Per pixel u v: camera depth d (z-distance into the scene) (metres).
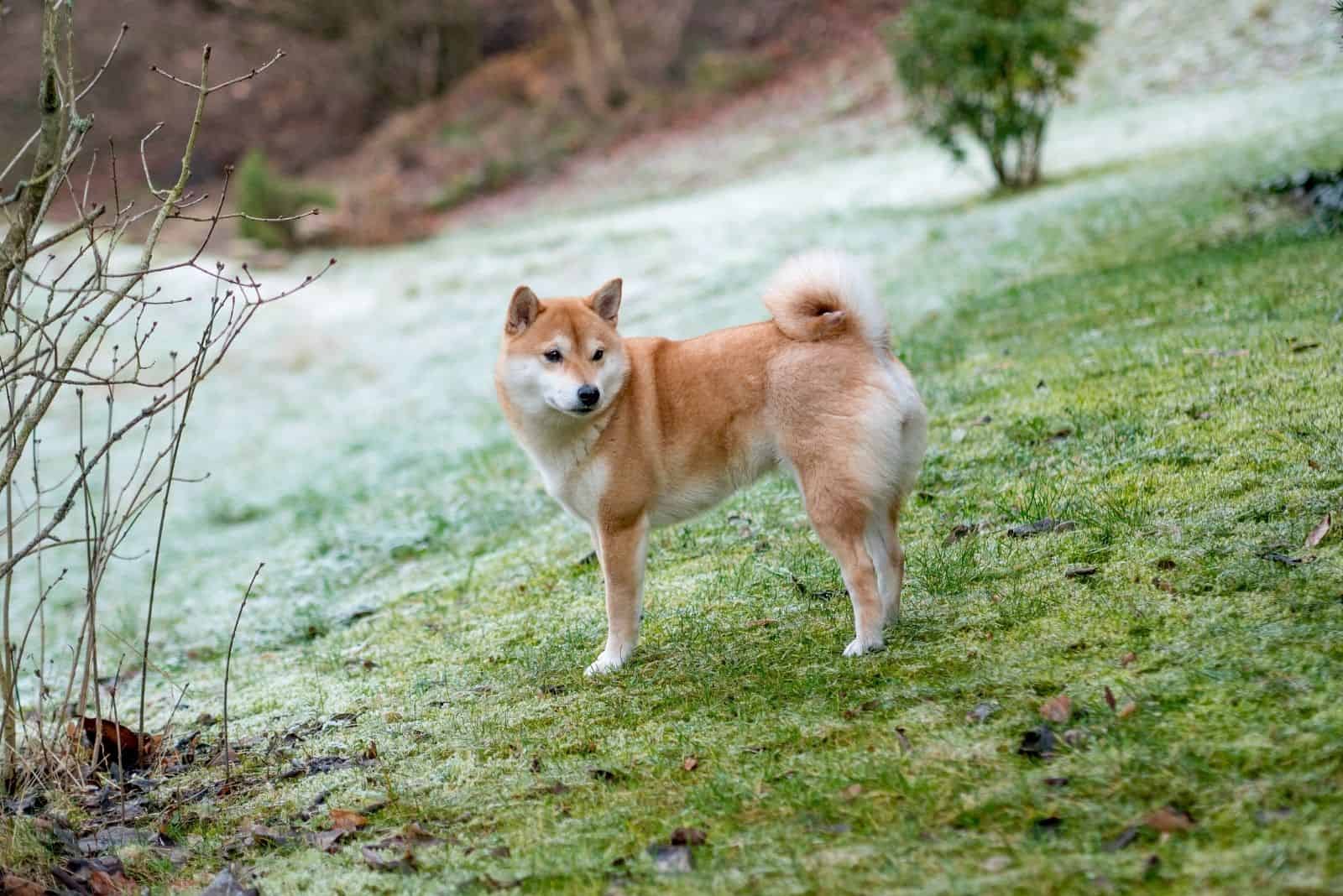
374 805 4.05
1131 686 3.68
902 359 9.94
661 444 4.96
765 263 18.77
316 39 38.75
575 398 4.73
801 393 4.68
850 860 3.09
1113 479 5.79
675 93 35.75
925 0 19.25
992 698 3.87
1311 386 6.24
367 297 23.53
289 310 23.19
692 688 4.59
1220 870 2.75
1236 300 8.53
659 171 30.88
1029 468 6.37
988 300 11.74
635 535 5.05
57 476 15.81
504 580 7.29
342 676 6.02
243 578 9.71
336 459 14.77
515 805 3.83
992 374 8.62
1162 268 10.47
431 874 3.46
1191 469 5.62
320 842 3.80
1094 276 11.23
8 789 4.55
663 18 37.59
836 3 36.84
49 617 10.62
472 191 33.16
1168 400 6.72
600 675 4.99
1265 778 3.07
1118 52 27.23
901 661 4.38
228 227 29.56
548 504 9.23
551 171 33.50
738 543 6.55
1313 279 8.48
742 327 5.02
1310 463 5.22
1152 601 4.32
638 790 3.76
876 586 4.63
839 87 32.75
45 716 6.14
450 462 12.34
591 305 5.30
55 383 4.16
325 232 29.39
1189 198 13.94
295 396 18.69
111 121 34.69
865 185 23.52
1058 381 7.83
